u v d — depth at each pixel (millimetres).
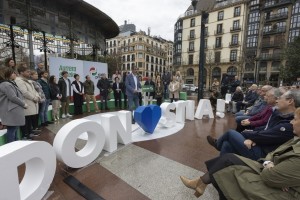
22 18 7258
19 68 4012
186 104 6055
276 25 32219
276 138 2064
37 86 4602
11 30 9875
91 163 2961
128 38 61875
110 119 3299
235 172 1572
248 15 34031
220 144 2711
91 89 7383
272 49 32500
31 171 2158
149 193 2250
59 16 8773
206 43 38656
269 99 3098
